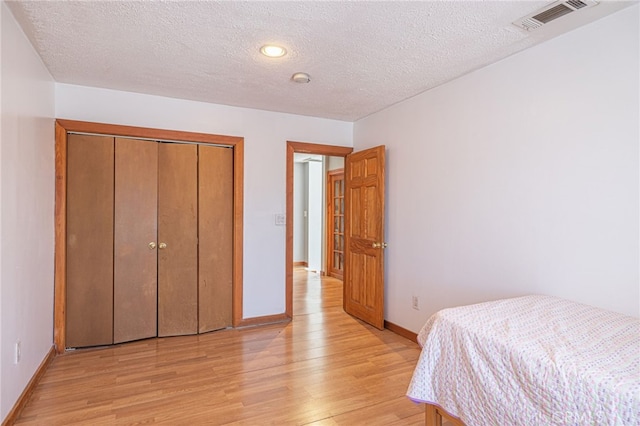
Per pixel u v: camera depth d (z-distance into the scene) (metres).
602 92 2.08
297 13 2.01
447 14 2.02
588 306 2.08
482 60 2.66
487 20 2.09
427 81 3.09
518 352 1.50
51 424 2.06
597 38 2.10
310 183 7.33
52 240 2.98
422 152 3.39
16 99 2.10
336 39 2.33
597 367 1.33
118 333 3.33
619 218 2.01
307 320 4.12
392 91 3.35
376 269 3.83
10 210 2.01
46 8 1.96
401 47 2.44
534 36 2.29
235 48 2.46
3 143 1.89
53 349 3.00
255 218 3.91
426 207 3.34
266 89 3.29
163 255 3.52
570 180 2.23
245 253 3.87
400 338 3.54
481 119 2.81
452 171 3.07
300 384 2.57
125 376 2.68
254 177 3.90
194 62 2.70
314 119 4.25
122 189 3.34
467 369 1.71
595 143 2.11
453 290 3.06
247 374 2.72
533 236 2.44
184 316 3.60
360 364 2.92
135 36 2.29
